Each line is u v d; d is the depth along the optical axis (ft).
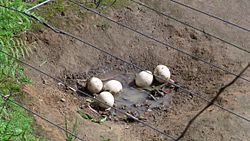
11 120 19.62
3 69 22.04
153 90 24.59
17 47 23.97
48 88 23.20
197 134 20.90
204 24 28.19
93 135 21.02
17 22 24.64
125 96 24.25
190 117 22.07
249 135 20.61
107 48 26.18
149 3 28.58
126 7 27.91
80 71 25.02
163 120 22.77
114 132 21.66
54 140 19.51
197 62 26.30
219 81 24.85
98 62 25.73
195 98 24.03
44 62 24.40
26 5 25.66
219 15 28.84
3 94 21.07
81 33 26.12
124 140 21.17
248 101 22.45
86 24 26.43
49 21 25.86
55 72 24.36
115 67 25.80
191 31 27.76
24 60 23.82
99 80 23.97
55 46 25.12
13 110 20.22
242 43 27.45
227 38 27.68
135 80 24.95
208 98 23.54
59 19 26.13
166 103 24.06
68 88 23.85
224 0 29.68
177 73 25.86
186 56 26.61
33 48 24.48
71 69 24.86
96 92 23.85
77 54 25.44
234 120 21.18
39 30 25.13
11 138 18.67
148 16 27.96
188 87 24.88
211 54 26.68
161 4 28.60
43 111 21.26
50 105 22.03
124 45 26.53
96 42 26.17
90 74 25.13
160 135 21.50
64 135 20.07
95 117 22.50
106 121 22.50
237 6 29.50
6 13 24.27
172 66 26.22
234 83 24.41
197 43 27.27
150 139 21.36
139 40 26.89
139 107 23.76
